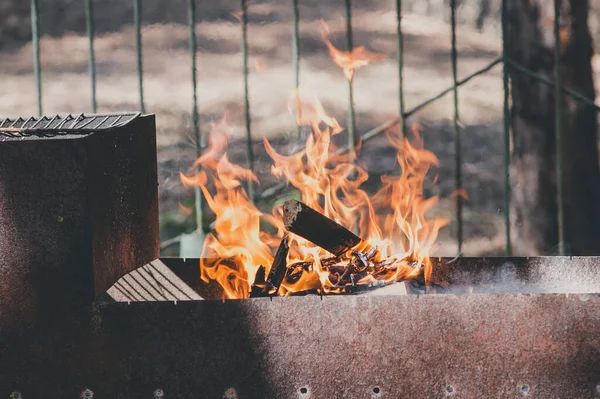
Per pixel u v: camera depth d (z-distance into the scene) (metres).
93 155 2.95
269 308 2.93
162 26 14.34
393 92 11.06
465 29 15.04
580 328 2.90
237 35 13.96
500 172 8.18
